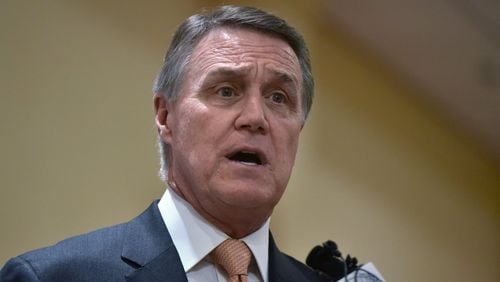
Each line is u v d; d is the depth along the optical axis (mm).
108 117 9344
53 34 8930
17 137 8359
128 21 9867
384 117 15078
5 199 8125
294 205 12039
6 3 8562
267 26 5820
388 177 14797
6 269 4910
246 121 5324
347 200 13383
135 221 5551
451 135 17406
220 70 5484
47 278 4805
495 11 14625
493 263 17984
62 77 8930
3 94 8328
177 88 5719
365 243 13664
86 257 5027
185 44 5828
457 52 15375
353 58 14320
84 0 9359
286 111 5668
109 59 9516
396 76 15508
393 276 14250
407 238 14977
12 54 8484
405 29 14312
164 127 5871
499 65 15922
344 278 5660
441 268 15914
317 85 13195
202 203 5402
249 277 5465
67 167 8766
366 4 13406
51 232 8453
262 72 5562
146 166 9703
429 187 16125
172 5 10523
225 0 10992
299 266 6004
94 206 8953
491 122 17469
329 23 13562
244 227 5520
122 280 4953
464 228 17125
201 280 5289
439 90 16375
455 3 14219
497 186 18750
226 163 5297
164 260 5148
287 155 5539
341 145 13539
